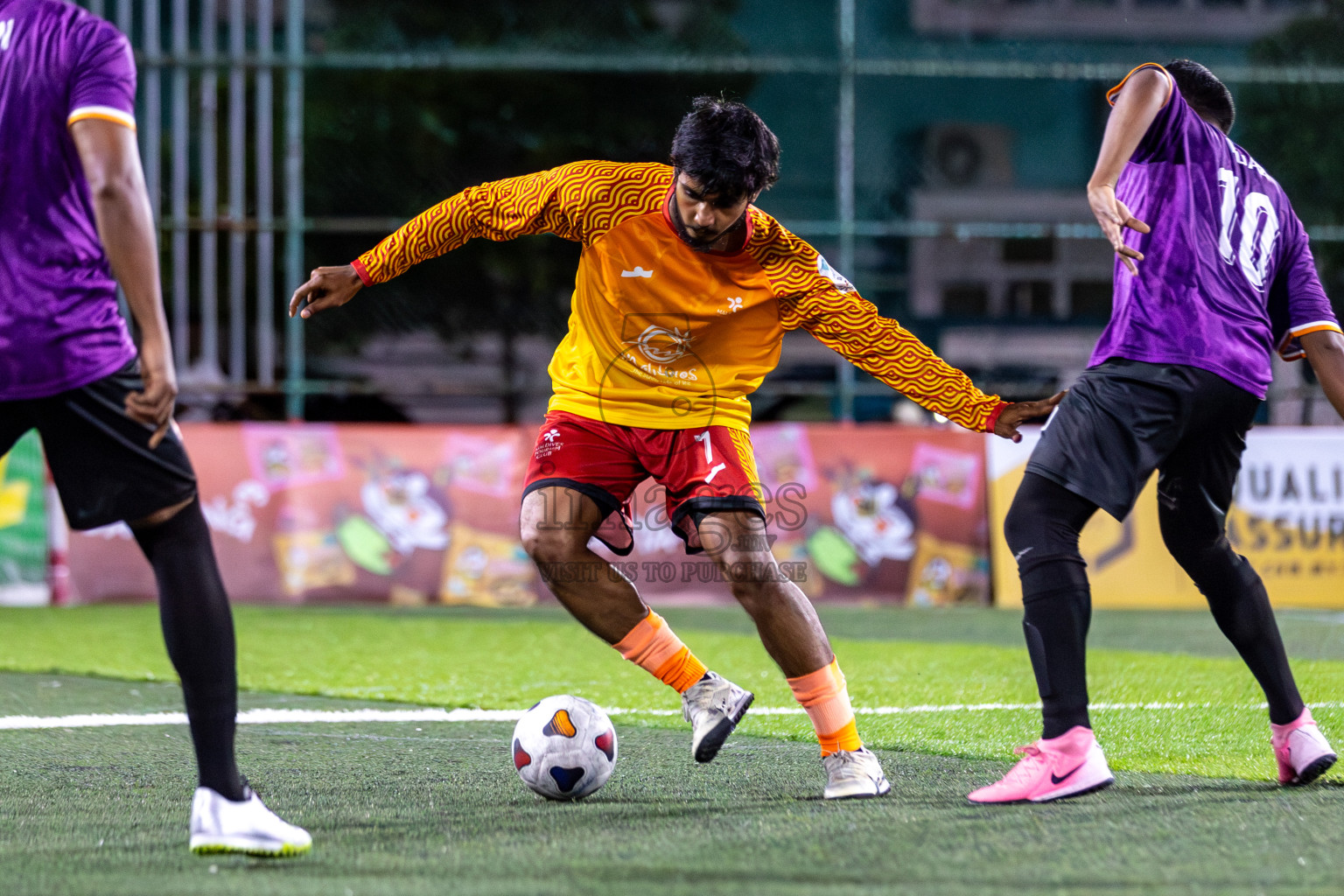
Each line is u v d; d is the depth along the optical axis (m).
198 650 6.67
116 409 6.47
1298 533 24.20
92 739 10.60
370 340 30.41
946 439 24.98
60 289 6.33
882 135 32.31
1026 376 31.73
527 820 7.61
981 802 7.98
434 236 8.33
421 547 24.52
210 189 27.80
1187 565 8.73
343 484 24.55
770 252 8.17
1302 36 31.42
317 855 6.74
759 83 31.86
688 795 8.34
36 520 24.03
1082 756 7.87
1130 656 16.06
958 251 31.78
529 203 8.26
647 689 13.48
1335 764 9.09
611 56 28.70
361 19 30.27
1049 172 32.78
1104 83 32.69
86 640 18.20
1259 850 6.70
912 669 14.95
